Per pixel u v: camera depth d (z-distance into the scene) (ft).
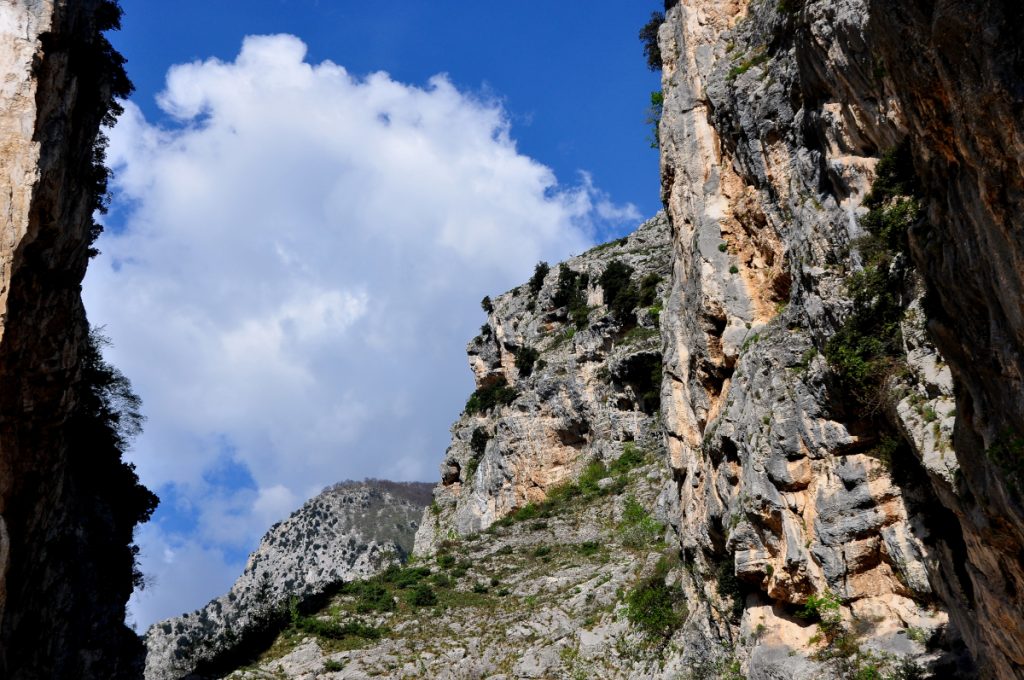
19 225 111.55
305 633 157.48
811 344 79.25
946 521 64.64
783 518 78.23
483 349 289.94
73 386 128.36
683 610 123.44
